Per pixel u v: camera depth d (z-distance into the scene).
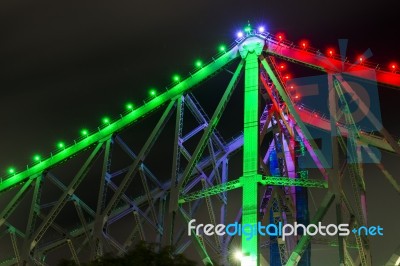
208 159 84.88
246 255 59.53
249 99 67.62
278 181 62.75
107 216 73.69
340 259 59.09
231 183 64.31
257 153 64.06
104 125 81.69
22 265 78.19
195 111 76.31
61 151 84.00
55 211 79.19
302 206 72.44
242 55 71.69
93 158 80.56
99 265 42.91
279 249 69.31
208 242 69.19
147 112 79.06
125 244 78.19
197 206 80.81
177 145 71.31
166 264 41.81
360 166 74.12
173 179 68.56
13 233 83.31
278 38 72.00
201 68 75.94
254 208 61.25
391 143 67.94
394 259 61.47
